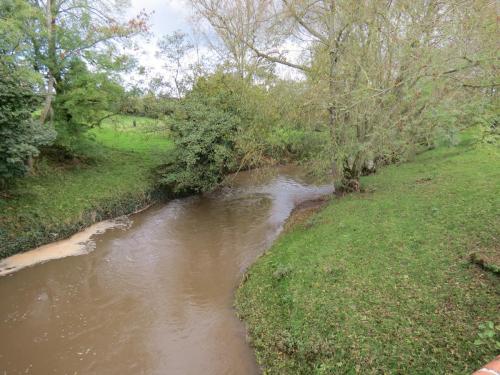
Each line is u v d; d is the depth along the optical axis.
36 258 10.23
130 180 15.42
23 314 7.83
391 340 5.29
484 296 5.66
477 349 4.73
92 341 6.98
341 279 7.09
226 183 17.98
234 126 15.27
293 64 11.44
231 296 8.41
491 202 8.97
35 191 12.45
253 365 6.14
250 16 14.48
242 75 15.20
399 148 10.31
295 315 6.54
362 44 9.52
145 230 12.62
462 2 7.18
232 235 12.18
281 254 9.24
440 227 8.23
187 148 15.10
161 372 6.17
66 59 13.95
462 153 15.80
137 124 19.19
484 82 5.83
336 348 5.47
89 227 12.47
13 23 10.93
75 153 15.73
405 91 7.90
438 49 7.30
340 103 9.45
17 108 9.30
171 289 8.82
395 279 6.68
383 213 9.92
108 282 9.18
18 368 6.30
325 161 10.94
